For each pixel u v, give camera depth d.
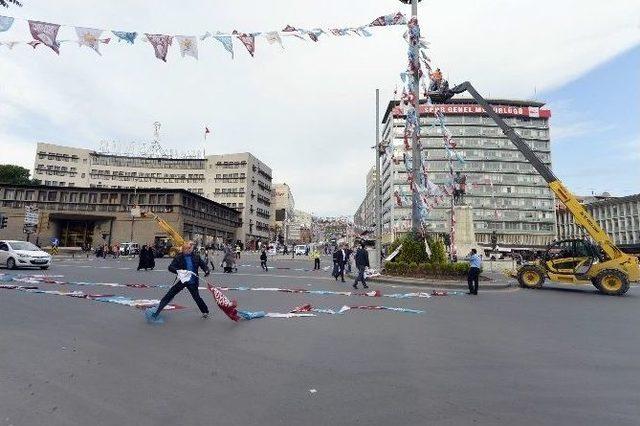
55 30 8.73
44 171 82.19
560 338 7.32
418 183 19.50
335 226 107.81
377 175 27.20
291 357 5.63
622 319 9.79
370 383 4.62
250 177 90.25
